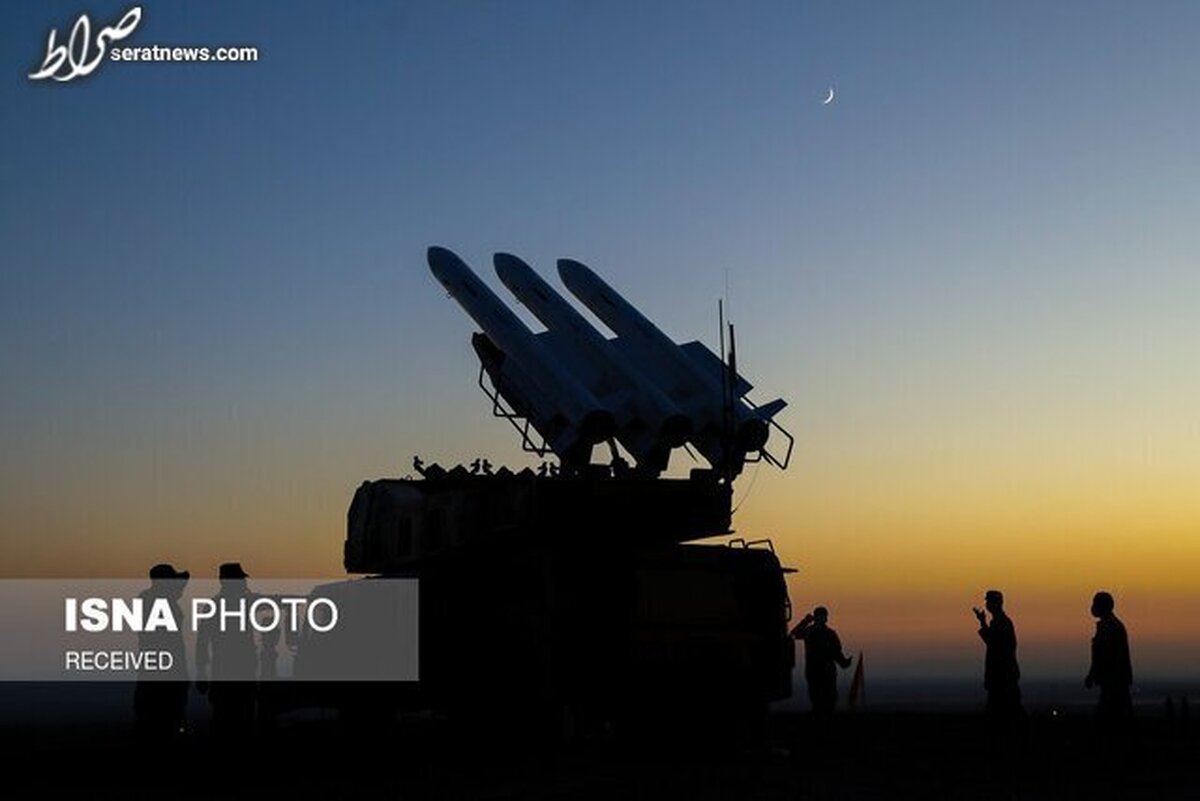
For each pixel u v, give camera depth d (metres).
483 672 22.89
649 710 21.16
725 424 27.62
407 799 16.23
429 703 24.39
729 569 22.12
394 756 22.27
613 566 21.55
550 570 21.33
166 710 20.94
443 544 25.45
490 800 16.03
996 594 21.42
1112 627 19.84
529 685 21.52
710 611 21.69
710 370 30.70
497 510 23.86
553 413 30.28
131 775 19.39
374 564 27.95
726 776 18.38
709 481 23.95
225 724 21.59
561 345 32.84
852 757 21.27
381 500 28.02
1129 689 19.75
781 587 22.33
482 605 23.06
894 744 23.59
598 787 17.19
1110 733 19.86
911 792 16.53
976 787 16.98
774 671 22.02
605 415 29.03
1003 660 21.20
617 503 23.30
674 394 30.25
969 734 25.69
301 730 29.59
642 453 29.28
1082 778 17.95
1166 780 17.66
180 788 17.80
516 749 22.12
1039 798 15.92
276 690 26.12
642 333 32.41
